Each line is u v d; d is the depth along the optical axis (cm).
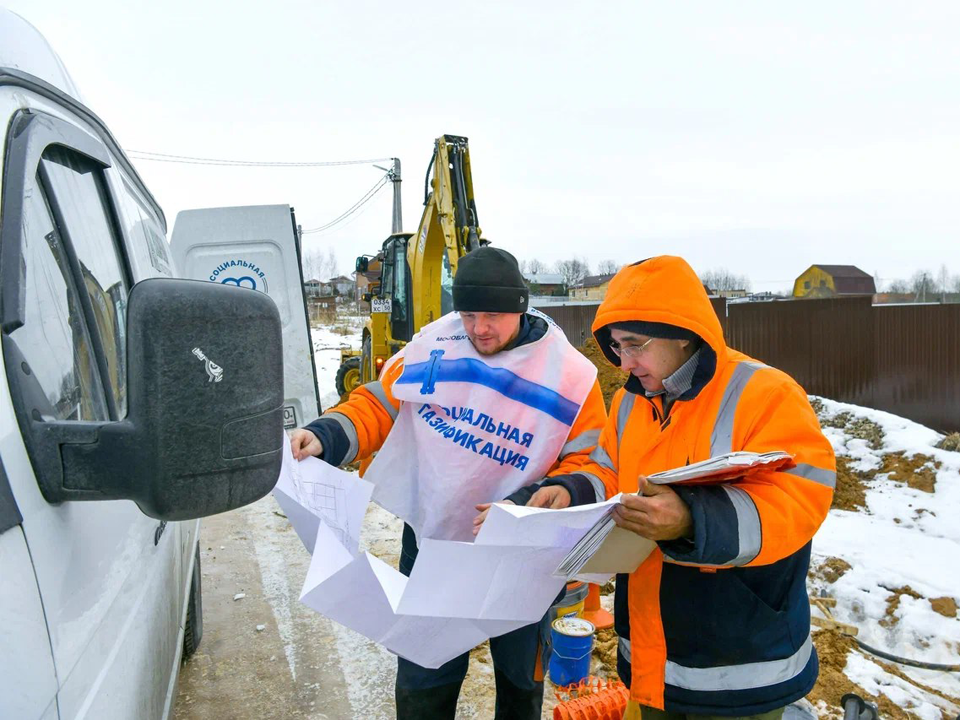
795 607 172
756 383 166
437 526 224
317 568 146
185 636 378
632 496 139
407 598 142
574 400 220
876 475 702
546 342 227
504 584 154
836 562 509
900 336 1170
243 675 370
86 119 184
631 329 168
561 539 149
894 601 459
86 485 106
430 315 766
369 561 139
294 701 347
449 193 652
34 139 128
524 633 225
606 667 361
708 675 171
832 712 337
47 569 103
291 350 666
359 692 356
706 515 138
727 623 168
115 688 129
